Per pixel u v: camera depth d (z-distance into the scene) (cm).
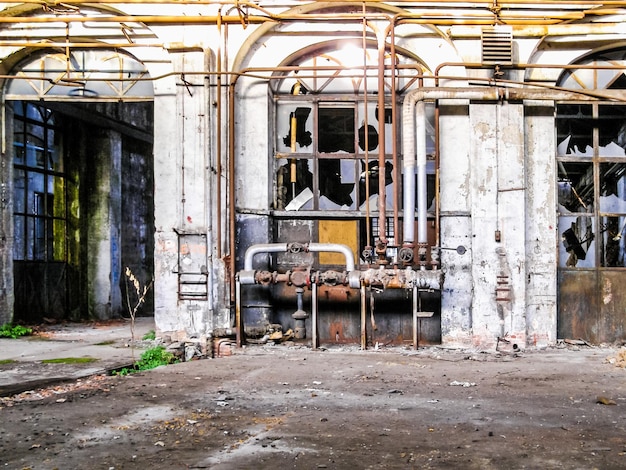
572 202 1060
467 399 623
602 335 1036
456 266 1020
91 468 412
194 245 1022
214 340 1009
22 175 1405
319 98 1091
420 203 987
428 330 1048
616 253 1061
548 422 530
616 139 1059
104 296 1566
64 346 1012
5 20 988
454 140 1031
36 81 1155
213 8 1041
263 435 491
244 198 1054
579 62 1062
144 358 889
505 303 995
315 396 638
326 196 1094
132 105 1681
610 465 416
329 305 1062
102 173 1588
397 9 1037
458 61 1038
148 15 1055
